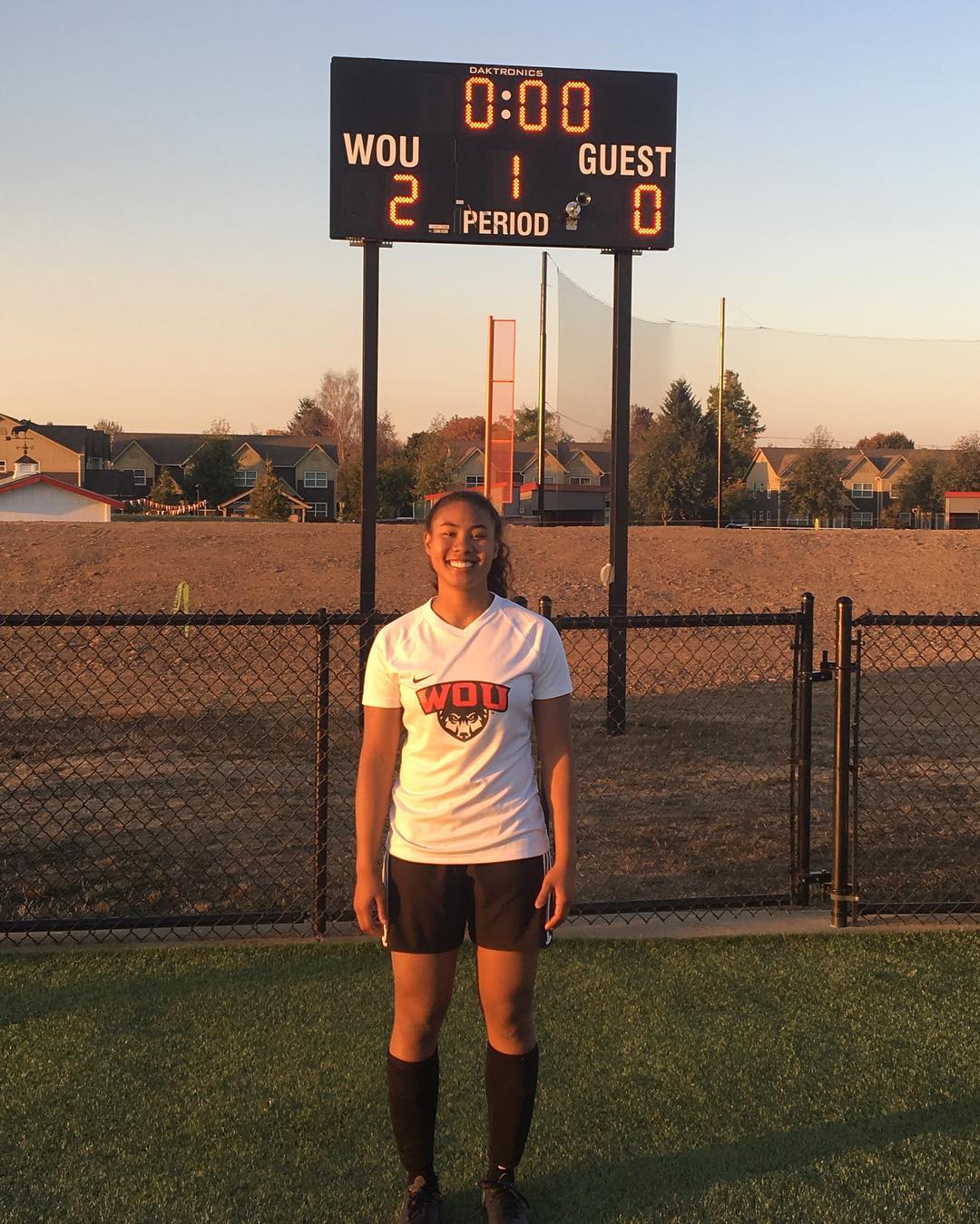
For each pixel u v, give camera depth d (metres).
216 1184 2.85
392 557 19.55
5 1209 2.74
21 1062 3.43
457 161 8.72
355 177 8.62
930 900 5.05
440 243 8.77
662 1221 2.75
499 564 2.88
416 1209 2.69
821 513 45.91
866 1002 3.89
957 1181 2.89
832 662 4.68
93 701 10.21
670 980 4.06
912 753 8.34
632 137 8.91
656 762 7.95
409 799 2.65
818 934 4.50
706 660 12.90
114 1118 3.13
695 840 6.07
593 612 16.25
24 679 11.20
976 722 9.59
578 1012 3.80
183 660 12.16
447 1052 3.51
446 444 60.19
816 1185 2.88
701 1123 3.15
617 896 5.19
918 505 48.25
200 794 6.96
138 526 22.06
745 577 19.03
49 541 19.80
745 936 4.46
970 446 48.53
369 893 2.66
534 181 8.80
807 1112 3.20
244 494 64.44
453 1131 3.10
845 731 4.57
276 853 5.77
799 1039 3.62
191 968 4.12
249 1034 3.61
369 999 3.86
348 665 12.32
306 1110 3.18
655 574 18.94
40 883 5.26
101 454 70.50
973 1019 3.77
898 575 19.69
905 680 11.85
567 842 2.64
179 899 5.04
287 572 18.12
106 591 16.67
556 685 2.67
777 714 9.90
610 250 9.05
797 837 5.14
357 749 8.31
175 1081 3.32
